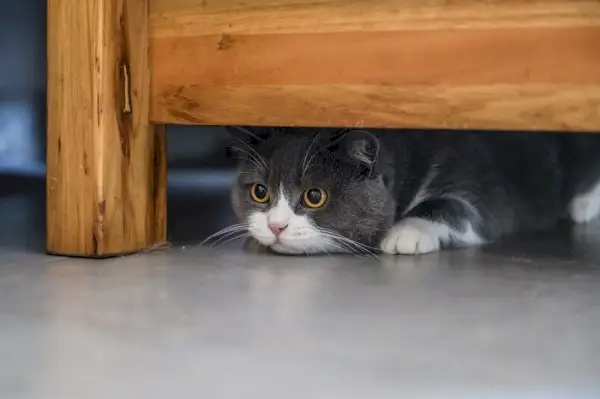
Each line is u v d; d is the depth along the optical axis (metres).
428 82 1.21
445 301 1.04
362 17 1.23
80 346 0.83
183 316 0.95
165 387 0.72
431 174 1.57
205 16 1.31
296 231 1.39
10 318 0.94
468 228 1.55
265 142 1.48
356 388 0.72
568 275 1.22
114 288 1.10
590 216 1.91
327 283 1.16
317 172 1.42
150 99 1.37
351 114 1.26
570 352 0.82
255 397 0.70
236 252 1.42
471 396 0.71
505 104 1.19
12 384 0.72
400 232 1.44
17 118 2.81
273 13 1.27
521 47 1.17
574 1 1.14
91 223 1.30
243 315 0.96
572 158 1.87
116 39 1.29
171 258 1.34
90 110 1.28
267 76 1.29
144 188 1.39
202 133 2.99
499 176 1.68
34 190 2.32
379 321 0.94
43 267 1.24
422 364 0.78
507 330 0.90
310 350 0.82
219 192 2.33
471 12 1.18
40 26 2.37
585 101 1.15
